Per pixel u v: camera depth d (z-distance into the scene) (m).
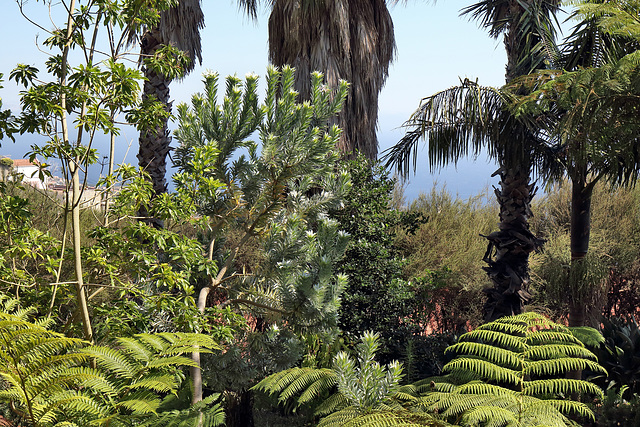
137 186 3.86
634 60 4.68
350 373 3.77
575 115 5.02
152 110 3.93
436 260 9.88
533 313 4.59
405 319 7.16
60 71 3.69
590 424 5.86
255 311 5.57
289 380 4.72
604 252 10.14
